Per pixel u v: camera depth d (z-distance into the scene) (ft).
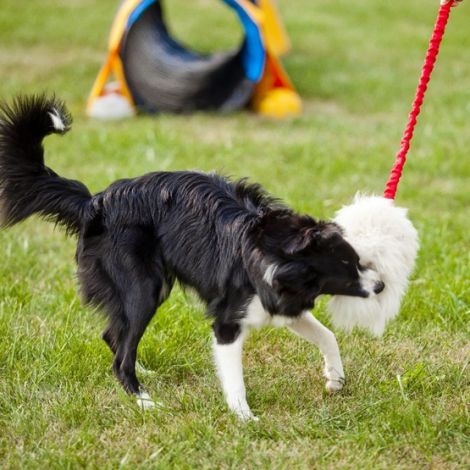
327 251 21.90
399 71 78.74
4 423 24.62
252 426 23.84
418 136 57.57
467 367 27.89
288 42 89.25
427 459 22.26
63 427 24.40
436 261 36.11
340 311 23.58
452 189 47.32
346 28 99.04
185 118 62.18
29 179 25.62
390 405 24.88
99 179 47.09
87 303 25.99
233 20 104.17
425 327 30.91
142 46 63.46
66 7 105.50
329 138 57.31
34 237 40.45
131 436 23.79
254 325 24.12
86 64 79.36
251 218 24.04
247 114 64.23
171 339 29.25
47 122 25.45
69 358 27.86
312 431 23.68
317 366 28.43
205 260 24.38
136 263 24.85
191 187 25.21
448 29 97.81
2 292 33.24
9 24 93.66
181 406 25.45
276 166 50.57
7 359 28.04
